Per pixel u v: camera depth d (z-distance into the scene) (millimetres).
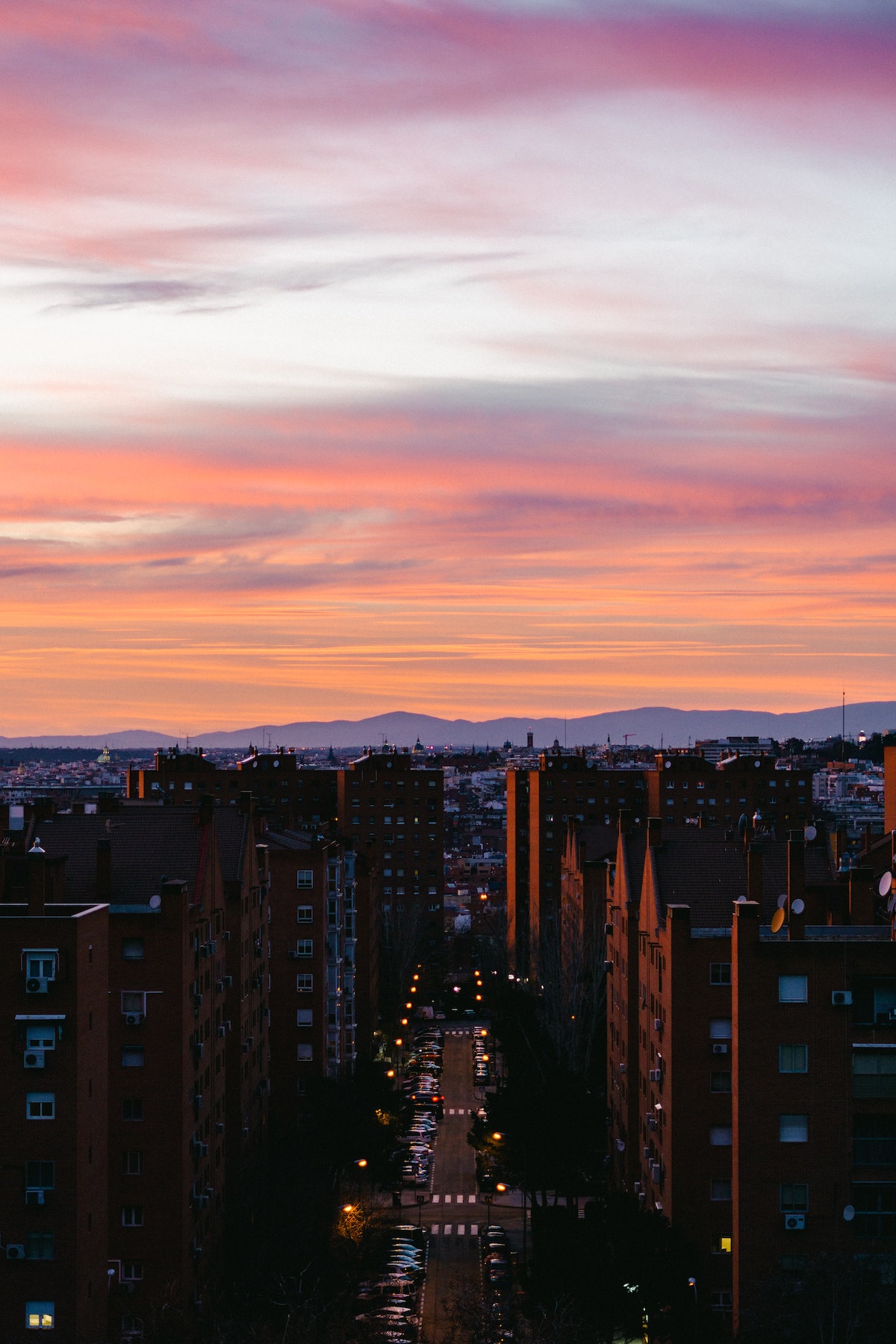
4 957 72125
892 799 131250
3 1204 71812
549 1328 76938
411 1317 97062
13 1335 71500
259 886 122188
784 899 82562
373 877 181875
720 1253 91875
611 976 126688
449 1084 183375
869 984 76125
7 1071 72000
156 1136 88250
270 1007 133125
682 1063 92875
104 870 92688
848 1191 75625
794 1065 76062
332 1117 119438
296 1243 97938
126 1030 88500
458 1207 128125
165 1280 87562
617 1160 118875
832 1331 66000
